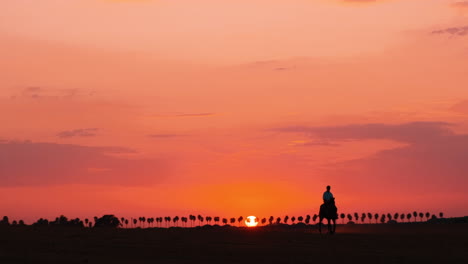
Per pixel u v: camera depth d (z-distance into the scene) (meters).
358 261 35.62
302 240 50.97
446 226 91.56
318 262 35.12
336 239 52.38
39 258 36.41
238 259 36.47
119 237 53.31
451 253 39.94
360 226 96.31
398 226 96.69
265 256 37.97
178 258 36.91
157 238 52.47
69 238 51.72
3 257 36.88
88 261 35.09
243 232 64.31
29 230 65.81
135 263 34.25
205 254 38.97
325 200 62.56
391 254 39.19
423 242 49.25
